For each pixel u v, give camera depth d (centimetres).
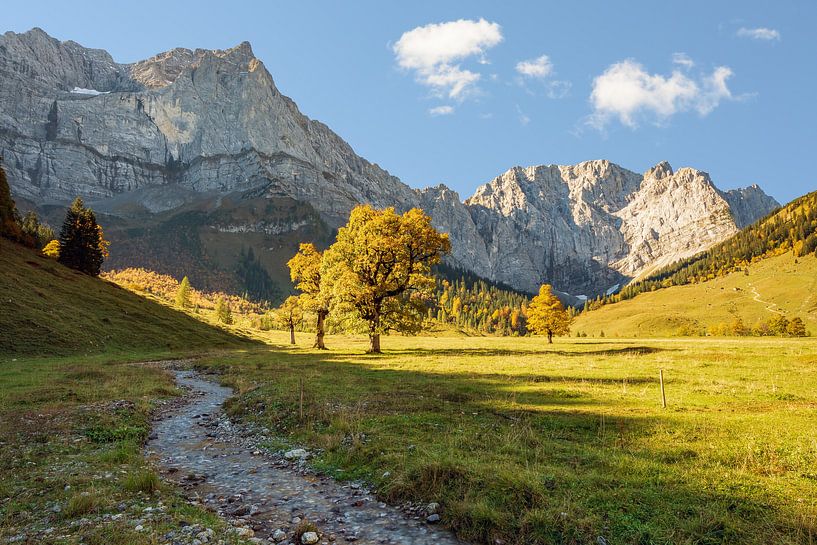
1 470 1345
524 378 2914
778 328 16600
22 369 4000
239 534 924
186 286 19325
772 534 798
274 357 5491
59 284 7812
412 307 5575
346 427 1691
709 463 1175
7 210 9625
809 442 1315
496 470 1118
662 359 3928
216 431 1997
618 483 1047
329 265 5934
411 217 5453
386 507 1079
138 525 945
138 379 3478
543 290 9706
